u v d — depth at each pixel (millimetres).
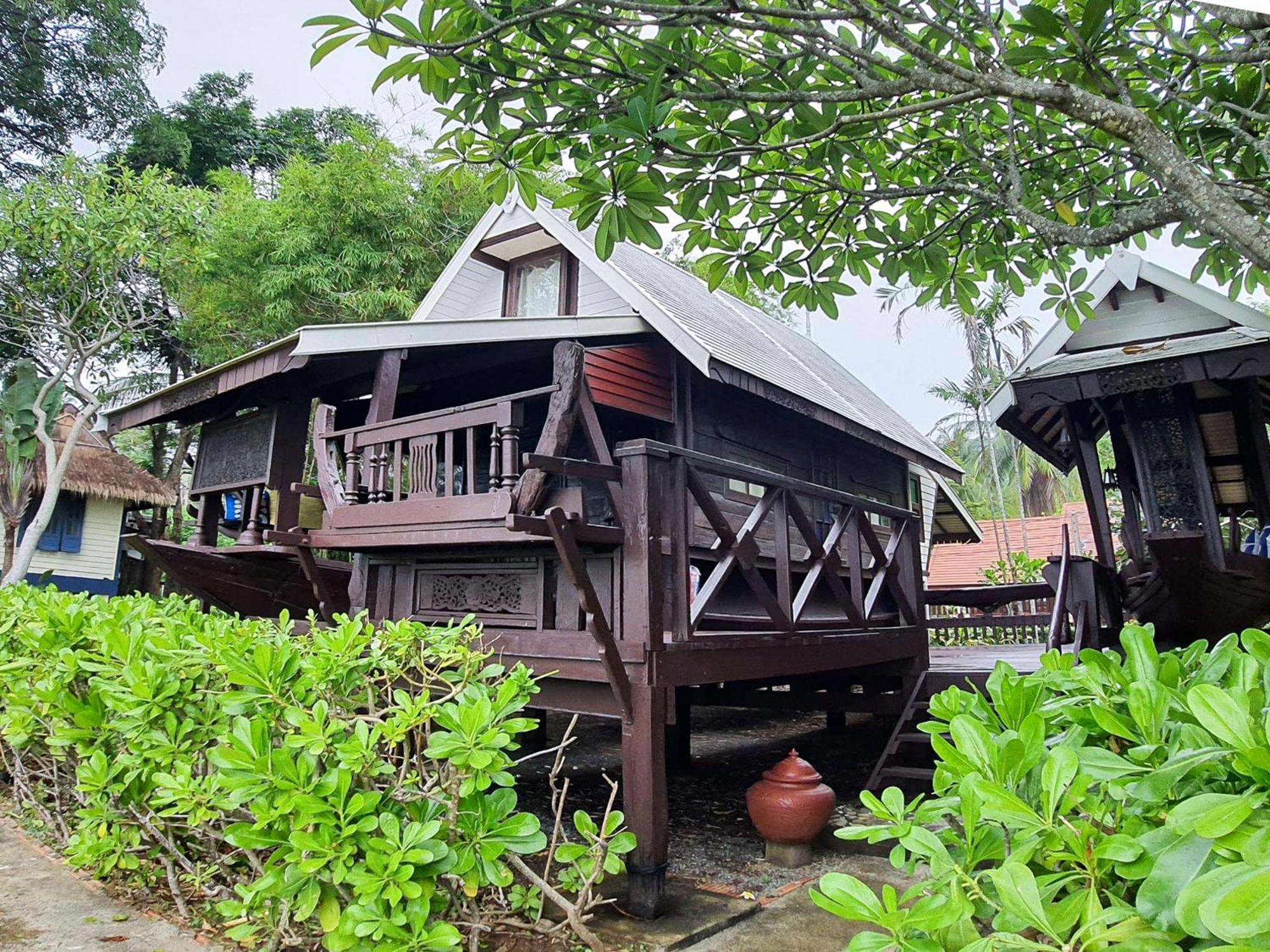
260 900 2527
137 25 18328
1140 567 6230
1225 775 1227
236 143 20578
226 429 6824
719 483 6934
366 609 5336
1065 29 2547
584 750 7680
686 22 2518
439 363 6398
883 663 6145
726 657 4129
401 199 13312
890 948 1213
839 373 11562
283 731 2844
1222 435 6656
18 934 3014
